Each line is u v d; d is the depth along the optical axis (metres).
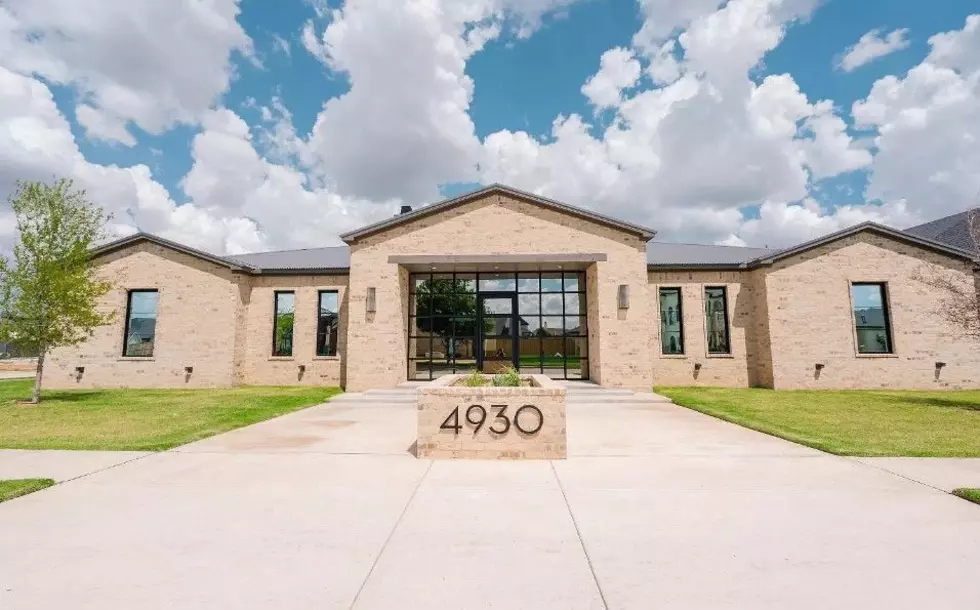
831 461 6.82
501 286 18.11
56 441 8.15
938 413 11.39
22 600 3.12
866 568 3.59
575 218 16.69
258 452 7.41
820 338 17.75
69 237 14.66
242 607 3.05
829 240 18.03
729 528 4.38
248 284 19.61
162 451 7.43
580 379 17.62
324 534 4.23
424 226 16.84
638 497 5.27
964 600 3.14
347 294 19.42
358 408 12.73
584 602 3.12
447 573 3.52
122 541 4.07
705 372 18.78
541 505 5.01
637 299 16.34
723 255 21.47
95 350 18.70
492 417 7.10
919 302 17.75
